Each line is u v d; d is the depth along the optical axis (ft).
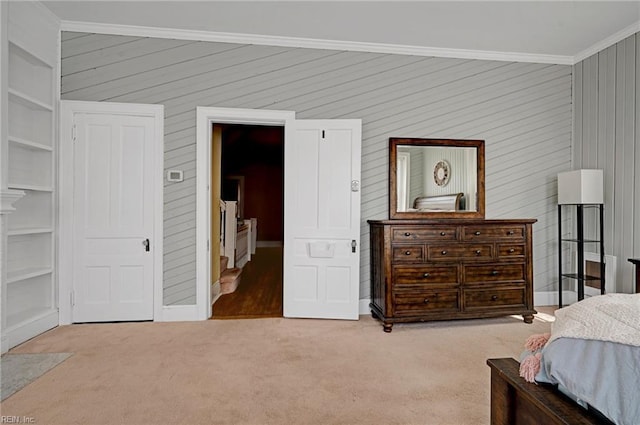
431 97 13.41
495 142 13.78
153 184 12.04
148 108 12.00
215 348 9.68
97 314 11.79
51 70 11.30
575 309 4.29
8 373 8.13
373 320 12.32
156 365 8.59
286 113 12.67
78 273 11.69
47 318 11.00
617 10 10.71
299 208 12.53
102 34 11.85
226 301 14.73
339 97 12.96
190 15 11.16
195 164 12.25
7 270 10.37
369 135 13.12
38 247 11.28
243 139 29.66
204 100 12.31
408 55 13.29
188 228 12.23
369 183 13.14
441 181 13.38
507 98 13.84
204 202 12.26
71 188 11.60
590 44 13.03
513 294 11.99
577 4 10.42
